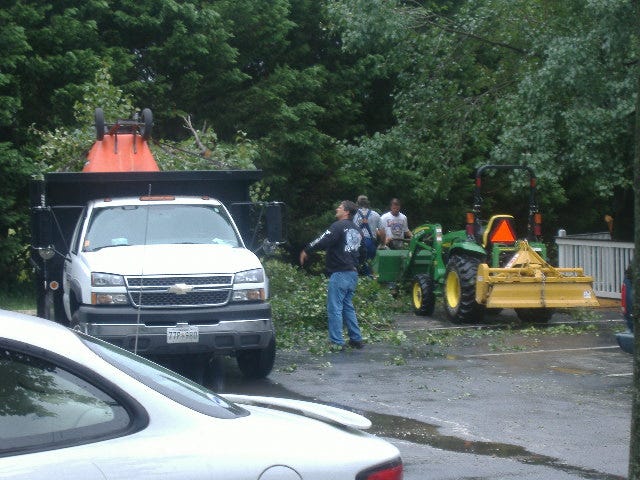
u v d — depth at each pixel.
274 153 26.33
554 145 19.17
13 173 22.08
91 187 13.30
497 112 22.34
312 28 28.30
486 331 16.53
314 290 16.89
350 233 14.45
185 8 24.83
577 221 32.97
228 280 11.35
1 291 23.38
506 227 17.16
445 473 7.96
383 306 17.88
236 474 4.07
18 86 22.30
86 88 19.70
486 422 9.84
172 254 11.48
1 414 3.94
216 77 26.00
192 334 11.05
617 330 16.64
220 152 18.69
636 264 5.41
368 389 11.57
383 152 23.41
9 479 3.75
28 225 22.92
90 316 10.94
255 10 26.53
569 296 16.53
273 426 4.39
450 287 17.75
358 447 4.43
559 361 13.55
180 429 4.12
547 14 20.92
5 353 4.00
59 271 13.55
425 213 30.20
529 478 7.85
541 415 10.16
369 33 21.45
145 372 4.54
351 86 28.67
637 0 7.83
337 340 14.48
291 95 27.59
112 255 11.41
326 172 28.33
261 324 11.41
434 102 23.08
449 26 22.89
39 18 22.58
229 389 11.64
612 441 9.08
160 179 13.11
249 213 13.82
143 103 25.17
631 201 26.97
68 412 4.01
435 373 12.63
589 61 17.78
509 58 22.66
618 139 18.61
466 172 28.62
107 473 3.88
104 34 24.78
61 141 18.28
